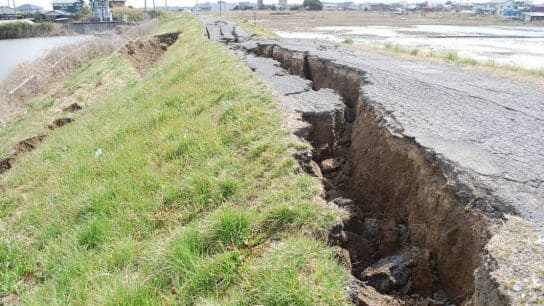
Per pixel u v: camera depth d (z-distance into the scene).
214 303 3.24
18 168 9.34
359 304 3.19
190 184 5.20
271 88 7.84
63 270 4.53
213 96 8.00
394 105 6.23
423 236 3.98
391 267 3.72
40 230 5.72
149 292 3.63
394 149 5.05
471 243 3.34
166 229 4.70
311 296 3.04
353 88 8.61
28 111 16.42
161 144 6.76
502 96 7.06
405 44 31.09
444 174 4.05
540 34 44.88
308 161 5.13
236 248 3.81
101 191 5.87
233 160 5.40
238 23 35.69
